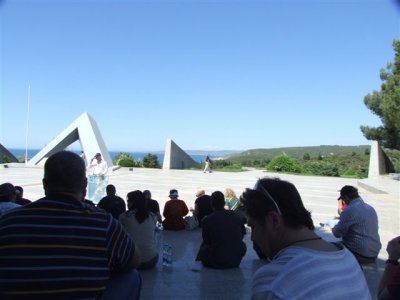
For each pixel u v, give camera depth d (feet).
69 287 7.32
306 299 4.99
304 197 58.08
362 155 175.22
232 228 21.25
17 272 7.21
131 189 63.41
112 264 8.23
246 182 80.33
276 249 5.88
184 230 32.48
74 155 8.38
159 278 19.47
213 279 19.38
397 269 8.36
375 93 90.12
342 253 5.69
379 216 42.80
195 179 85.30
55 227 7.54
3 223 7.63
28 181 69.82
